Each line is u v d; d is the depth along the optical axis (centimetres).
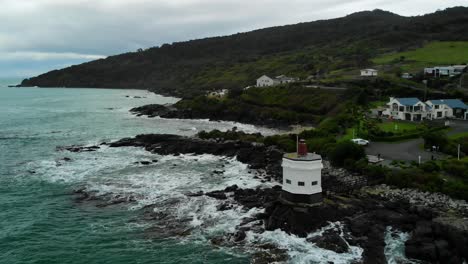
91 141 9375
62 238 4019
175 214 4522
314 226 3962
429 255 3453
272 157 6944
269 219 4100
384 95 11400
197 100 14912
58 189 5528
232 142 8288
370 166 5372
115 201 4997
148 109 15575
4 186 5659
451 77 12412
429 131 7062
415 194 4591
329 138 7131
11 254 3706
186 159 7306
